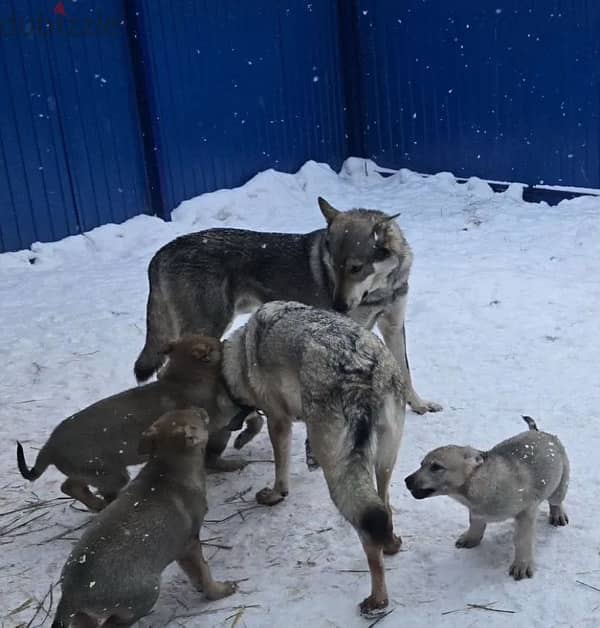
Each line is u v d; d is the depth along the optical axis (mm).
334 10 5555
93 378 2914
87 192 4637
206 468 2264
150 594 1579
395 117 5594
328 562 1840
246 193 5160
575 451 2166
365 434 1689
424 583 1732
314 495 2119
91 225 4676
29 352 3166
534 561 1745
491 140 5168
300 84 5492
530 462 1692
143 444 1733
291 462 2289
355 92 5715
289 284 2625
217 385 2141
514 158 5094
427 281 3586
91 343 3213
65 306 3631
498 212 4648
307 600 1719
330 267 2520
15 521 2109
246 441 2359
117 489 2020
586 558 1751
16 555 1961
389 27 5418
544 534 1850
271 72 5336
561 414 2371
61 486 2080
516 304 3230
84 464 1978
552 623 1580
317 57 5543
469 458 1681
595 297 3236
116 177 4754
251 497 2146
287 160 5523
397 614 1646
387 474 1826
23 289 3898
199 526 1731
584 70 4637
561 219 4395
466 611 1637
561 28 4664
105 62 4621
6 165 4324
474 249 4039
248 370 2062
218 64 5066
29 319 3498
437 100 5336
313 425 1770
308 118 5578
